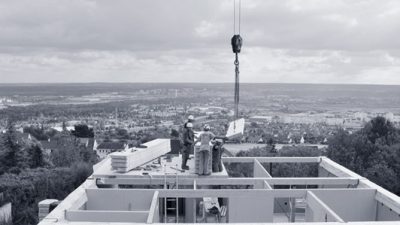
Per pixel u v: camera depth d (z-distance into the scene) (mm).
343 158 56312
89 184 13156
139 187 14078
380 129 61062
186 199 13781
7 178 63625
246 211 12016
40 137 132000
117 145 113812
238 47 16188
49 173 67750
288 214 15422
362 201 12742
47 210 17906
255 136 101312
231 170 32719
